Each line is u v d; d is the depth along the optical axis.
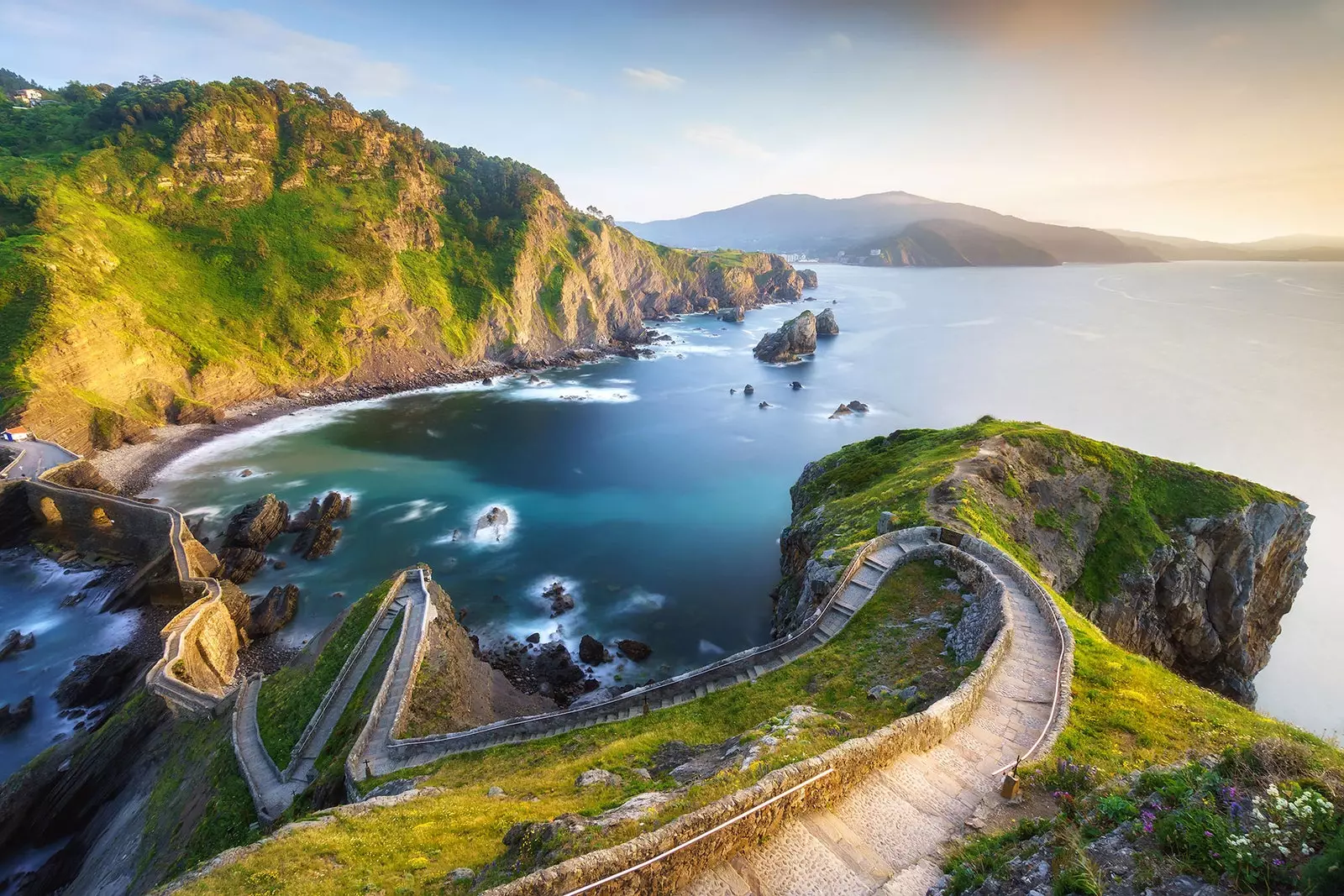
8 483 67.06
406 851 15.94
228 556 67.12
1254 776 10.23
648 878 11.95
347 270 137.88
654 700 29.94
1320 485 85.62
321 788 29.38
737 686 28.69
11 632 54.06
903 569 36.25
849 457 74.12
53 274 94.19
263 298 126.00
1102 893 8.70
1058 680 22.38
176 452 94.69
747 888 12.39
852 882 12.62
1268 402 120.38
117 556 66.50
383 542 73.88
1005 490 52.59
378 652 40.28
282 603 59.91
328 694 36.97
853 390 139.25
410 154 177.88
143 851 31.11
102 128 141.75
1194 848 8.86
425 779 25.36
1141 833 9.74
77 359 89.94
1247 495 56.50
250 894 14.50
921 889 12.02
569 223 199.25
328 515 77.56
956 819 14.91
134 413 96.62
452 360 150.12
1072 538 52.56
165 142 135.75
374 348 137.50
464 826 17.02
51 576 63.59
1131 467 59.38
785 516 83.00
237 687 44.41
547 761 24.50
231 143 141.12
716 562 71.62
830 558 39.62
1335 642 61.56
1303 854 8.28
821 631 33.22
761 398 133.62
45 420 81.19
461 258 166.62
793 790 14.01
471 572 68.12
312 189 153.38
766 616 61.56
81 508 67.00
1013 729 19.77
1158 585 54.22
